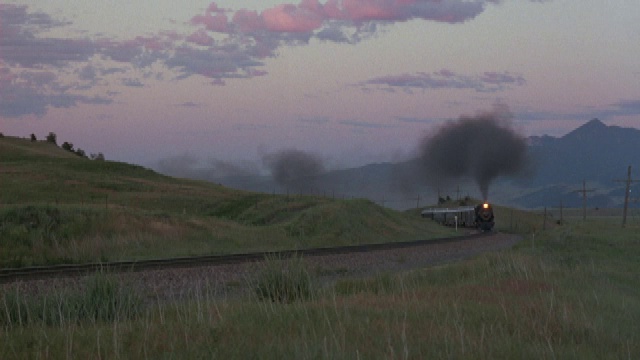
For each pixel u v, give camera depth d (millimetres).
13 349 8906
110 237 38625
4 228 34906
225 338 9266
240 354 8398
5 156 132750
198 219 52500
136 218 43969
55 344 9266
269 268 16188
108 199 85562
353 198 86688
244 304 13352
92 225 39375
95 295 12992
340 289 18422
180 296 18906
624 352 9500
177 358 8250
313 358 8000
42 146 174375
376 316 11727
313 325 10312
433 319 11438
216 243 43406
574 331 10992
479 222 101250
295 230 56656
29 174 99500
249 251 40906
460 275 23531
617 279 23188
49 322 12203
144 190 99250
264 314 11641
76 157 171750
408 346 8906
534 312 12805
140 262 26734
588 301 15102
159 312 12844
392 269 31297
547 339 9523
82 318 12227
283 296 14906
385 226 73562
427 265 34438
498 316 12000
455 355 8562
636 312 14164
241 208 87500
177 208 85625
